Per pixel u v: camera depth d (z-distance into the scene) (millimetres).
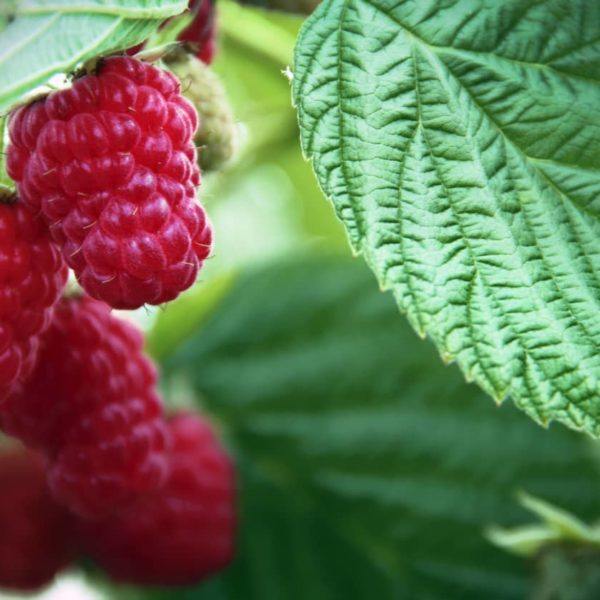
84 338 198
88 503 200
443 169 180
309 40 180
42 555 257
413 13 180
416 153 180
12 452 254
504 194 180
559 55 180
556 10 180
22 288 175
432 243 180
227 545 255
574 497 262
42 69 163
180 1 170
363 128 179
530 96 180
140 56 179
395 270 180
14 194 177
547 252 181
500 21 180
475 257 181
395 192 180
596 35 180
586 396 181
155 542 247
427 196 180
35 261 177
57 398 197
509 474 266
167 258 170
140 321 265
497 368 181
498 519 265
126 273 169
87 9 165
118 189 170
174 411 267
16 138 175
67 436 198
